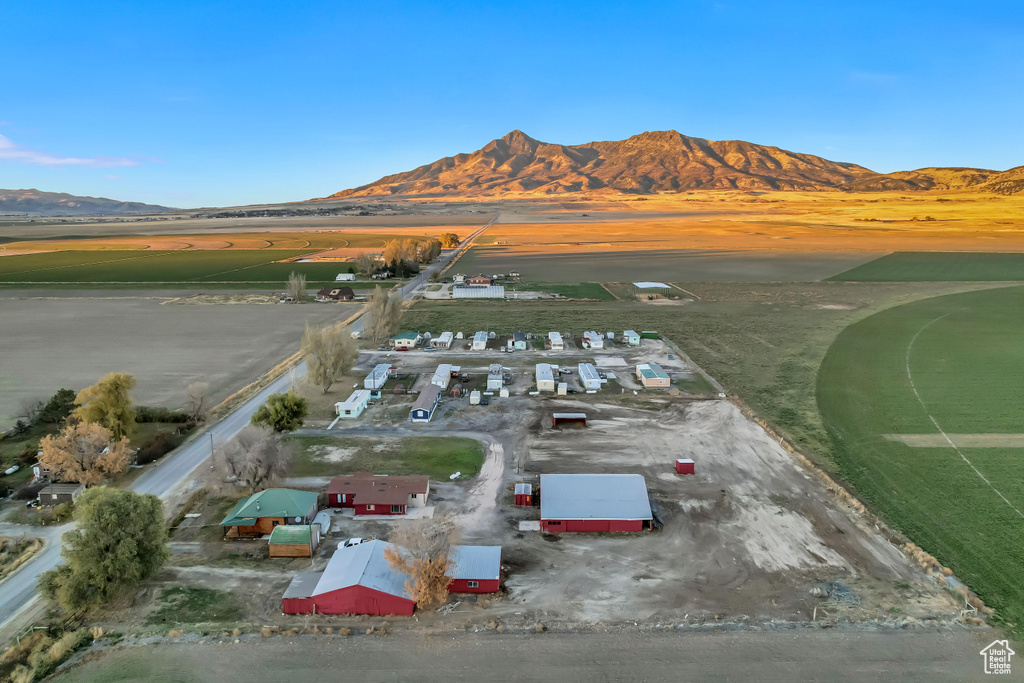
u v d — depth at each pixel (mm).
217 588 40781
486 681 32750
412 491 51094
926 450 60938
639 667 33656
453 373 86188
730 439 64500
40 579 38500
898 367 89000
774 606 38625
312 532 45000
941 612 37750
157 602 39312
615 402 75750
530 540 46500
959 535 46094
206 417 68938
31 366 88688
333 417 70688
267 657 34562
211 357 94250
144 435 64750
